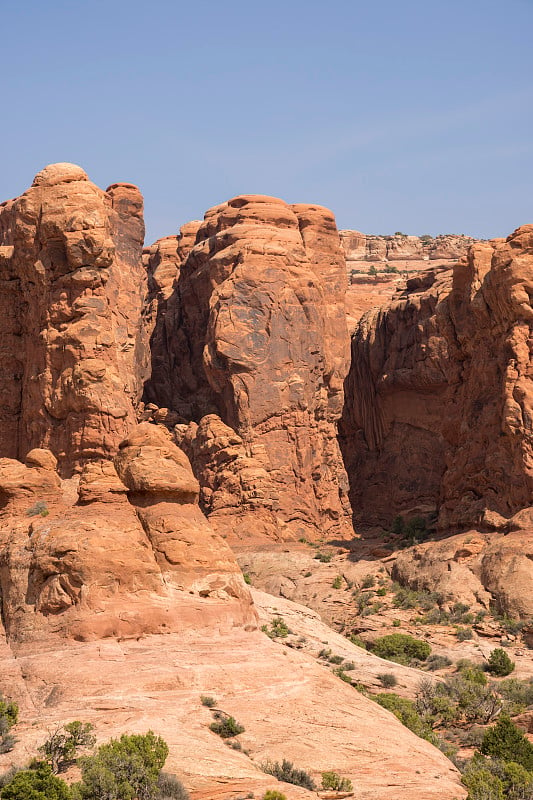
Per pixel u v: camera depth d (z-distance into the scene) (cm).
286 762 3284
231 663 4009
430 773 3434
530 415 7162
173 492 4550
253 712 3681
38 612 4116
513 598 6481
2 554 4425
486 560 6831
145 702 3656
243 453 8588
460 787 3369
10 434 7562
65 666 3847
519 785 3541
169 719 3516
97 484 4494
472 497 7525
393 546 7844
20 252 7469
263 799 2966
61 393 7125
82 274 7175
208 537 4475
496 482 7319
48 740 3297
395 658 5856
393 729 3797
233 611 4303
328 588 7250
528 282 7362
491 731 4091
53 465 4975
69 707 3638
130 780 2980
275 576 7556
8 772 3041
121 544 4212
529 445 7125
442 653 5981
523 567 6619
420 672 5381
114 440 7019
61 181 7369
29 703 3731
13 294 7681
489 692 4884
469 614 6500
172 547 4353
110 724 3450
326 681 4084
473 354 7919
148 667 3866
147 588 4166
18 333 7669
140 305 8644
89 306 7181
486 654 5912
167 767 3134
